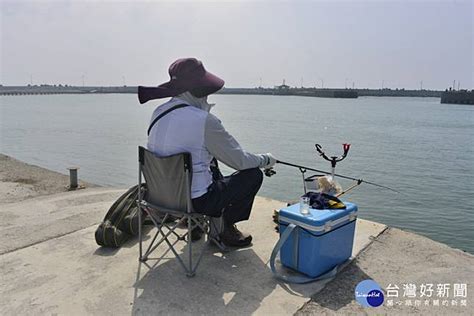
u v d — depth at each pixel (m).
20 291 2.23
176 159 2.14
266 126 36.38
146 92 2.29
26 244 2.89
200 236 2.96
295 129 33.72
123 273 2.43
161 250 2.77
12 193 4.73
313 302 2.12
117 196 4.34
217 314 2.00
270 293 2.20
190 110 2.22
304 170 3.09
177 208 2.29
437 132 33.72
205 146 2.21
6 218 3.50
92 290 2.24
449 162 18.38
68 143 20.69
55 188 5.05
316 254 2.30
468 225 9.58
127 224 2.88
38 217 3.53
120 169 13.89
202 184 2.25
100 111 57.44
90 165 14.56
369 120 48.03
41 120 38.09
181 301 2.12
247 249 2.76
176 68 2.27
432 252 2.73
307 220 2.28
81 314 2.01
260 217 3.39
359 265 2.54
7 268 2.50
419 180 14.31
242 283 2.31
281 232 2.47
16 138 22.73
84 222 3.39
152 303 2.10
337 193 2.80
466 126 40.50
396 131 34.16
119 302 2.11
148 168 2.31
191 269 2.37
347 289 2.26
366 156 19.72
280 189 11.52
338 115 57.97
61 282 2.33
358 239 2.91
